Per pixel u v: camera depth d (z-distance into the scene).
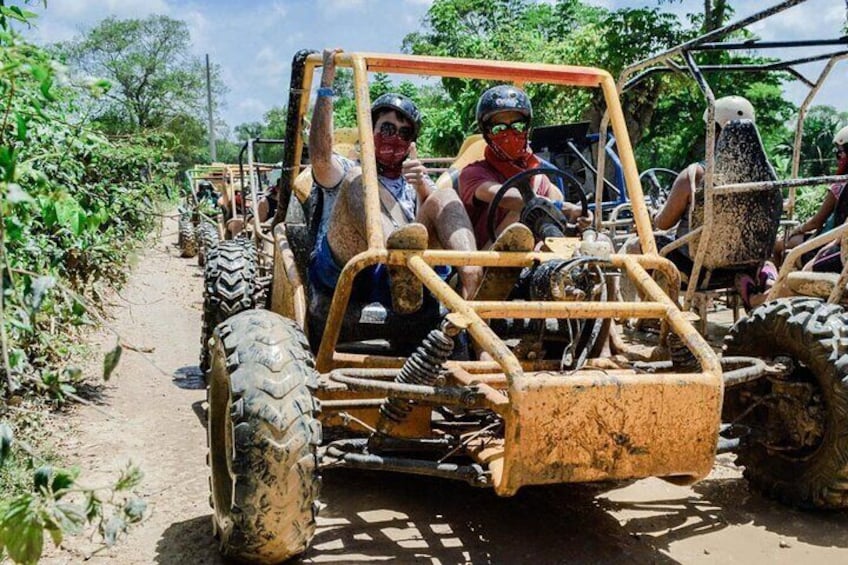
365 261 3.49
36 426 4.52
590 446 2.88
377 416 3.72
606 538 3.53
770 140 21.03
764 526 3.65
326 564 3.25
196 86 47.38
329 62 4.18
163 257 13.49
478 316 3.16
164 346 7.27
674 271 3.75
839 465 3.55
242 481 2.89
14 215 2.67
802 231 6.68
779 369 3.61
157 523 3.63
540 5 24.09
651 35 17.48
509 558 3.33
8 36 2.14
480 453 3.20
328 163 4.25
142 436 4.78
